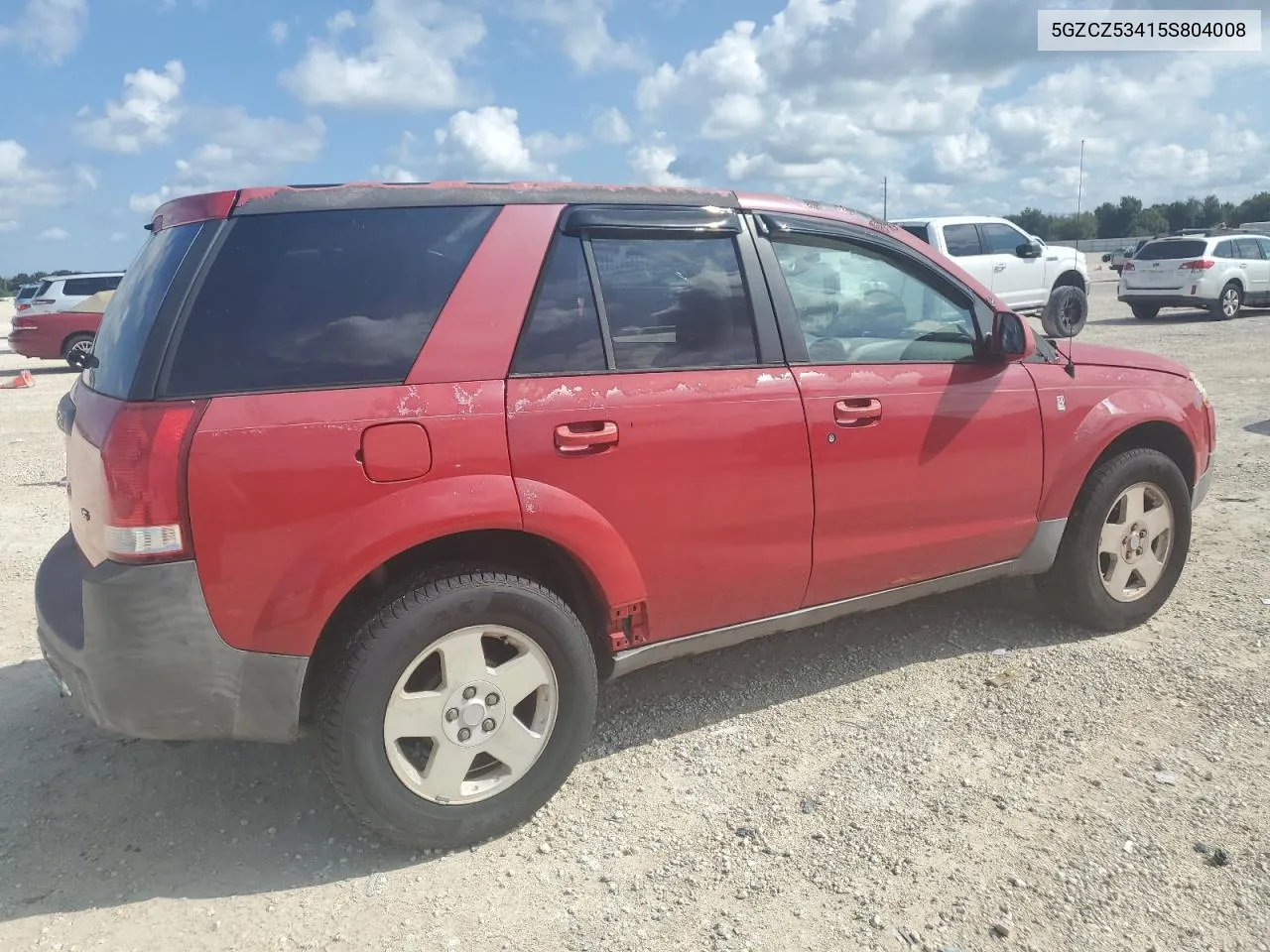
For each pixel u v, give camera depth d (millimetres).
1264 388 10211
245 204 2691
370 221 2791
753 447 3176
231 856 2830
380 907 2588
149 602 2443
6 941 2471
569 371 2922
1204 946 2342
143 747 3494
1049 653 3994
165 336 2525
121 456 2428
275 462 2506
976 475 3686
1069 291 3953
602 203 3082
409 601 2646
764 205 3406
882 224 3707
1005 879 2604
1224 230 23484
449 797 2771
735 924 2477
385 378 2678
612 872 2707
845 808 2957
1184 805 2896
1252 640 4000
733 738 3416
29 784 3242
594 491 2912
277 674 2574
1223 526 5555
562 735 2924
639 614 3123
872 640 4207
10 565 5645
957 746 3295
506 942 2441
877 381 3453
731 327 3232
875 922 2461
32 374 18703
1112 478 3992
